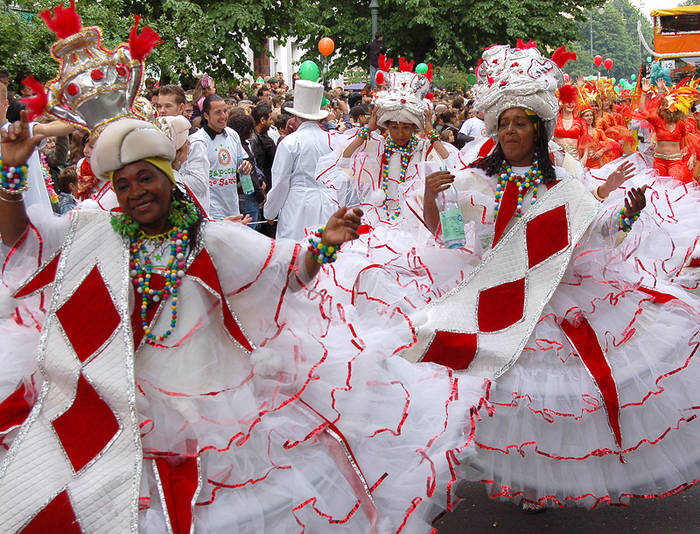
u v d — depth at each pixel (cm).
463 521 471
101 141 332
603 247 450
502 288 454
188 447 334
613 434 428
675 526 460
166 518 316
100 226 353
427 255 491
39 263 356
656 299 457
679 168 1093
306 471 343
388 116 684
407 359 448
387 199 697
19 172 339
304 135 841
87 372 335
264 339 360
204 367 345
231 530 322
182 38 1560
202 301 347
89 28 347
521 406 425
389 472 366
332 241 349
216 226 351
